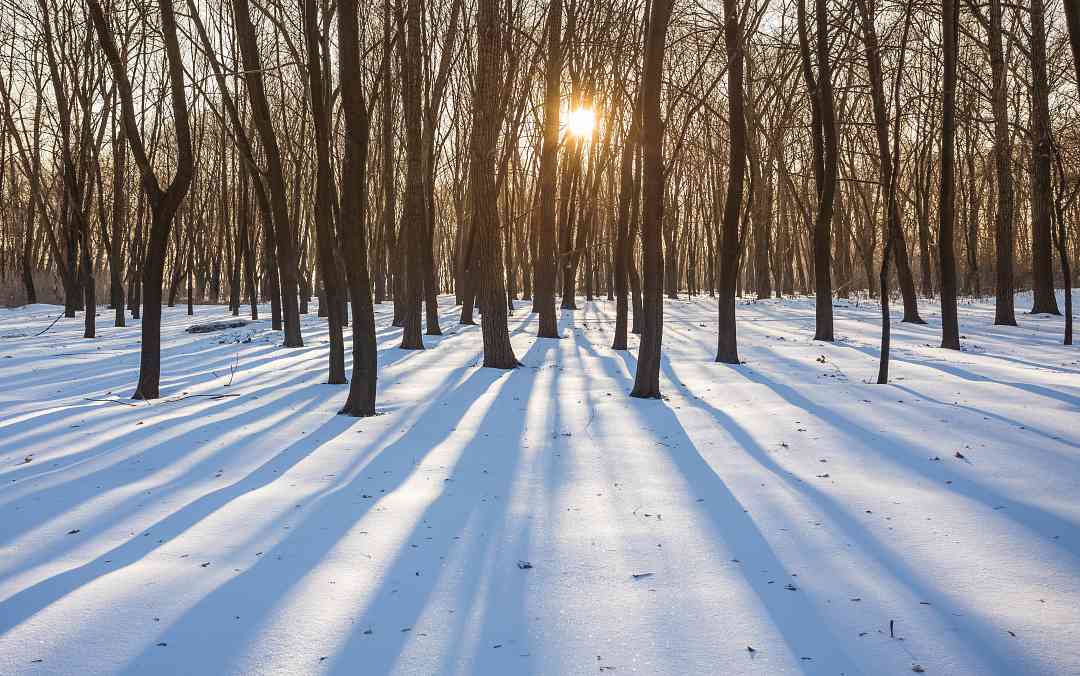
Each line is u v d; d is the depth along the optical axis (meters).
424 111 22.16
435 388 12.11
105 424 9.49
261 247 46.34
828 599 4.34
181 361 17.41
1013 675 3.53
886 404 9.73
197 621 4.11
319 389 12.12
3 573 4.84
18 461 7.77
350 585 4.58
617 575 4.72
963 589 4.43
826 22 15.43
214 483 6.82
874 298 38.06
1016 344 17.86
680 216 49.00
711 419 9.25
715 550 5.11
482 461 7.52
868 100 23.62
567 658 3.72
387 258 45.16
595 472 7.08
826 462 7.23
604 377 13.19
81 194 25.00
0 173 32.09
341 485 6.72
